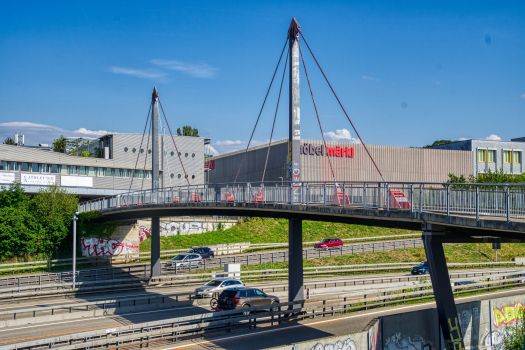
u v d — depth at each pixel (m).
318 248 57.81
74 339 21.39
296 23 33.25
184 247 60.38
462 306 25.38
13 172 65.62
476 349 25.83
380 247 59.53
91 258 55.06
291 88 32.88
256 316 27.09
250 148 82.94
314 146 72.19
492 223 16.95
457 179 71.31
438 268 20.50
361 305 33.56
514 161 93.50
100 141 82.25
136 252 60.59
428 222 20.12
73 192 70.69
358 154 75.81
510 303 28.48
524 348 24.70
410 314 23.52
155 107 53.69
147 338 22.94
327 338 19.69
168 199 43.03
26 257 52.47
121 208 48.44
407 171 80.25
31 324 28.66
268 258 53.41
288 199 28.67
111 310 31.98
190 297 35.69
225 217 68.19
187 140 83.81
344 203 24.02
